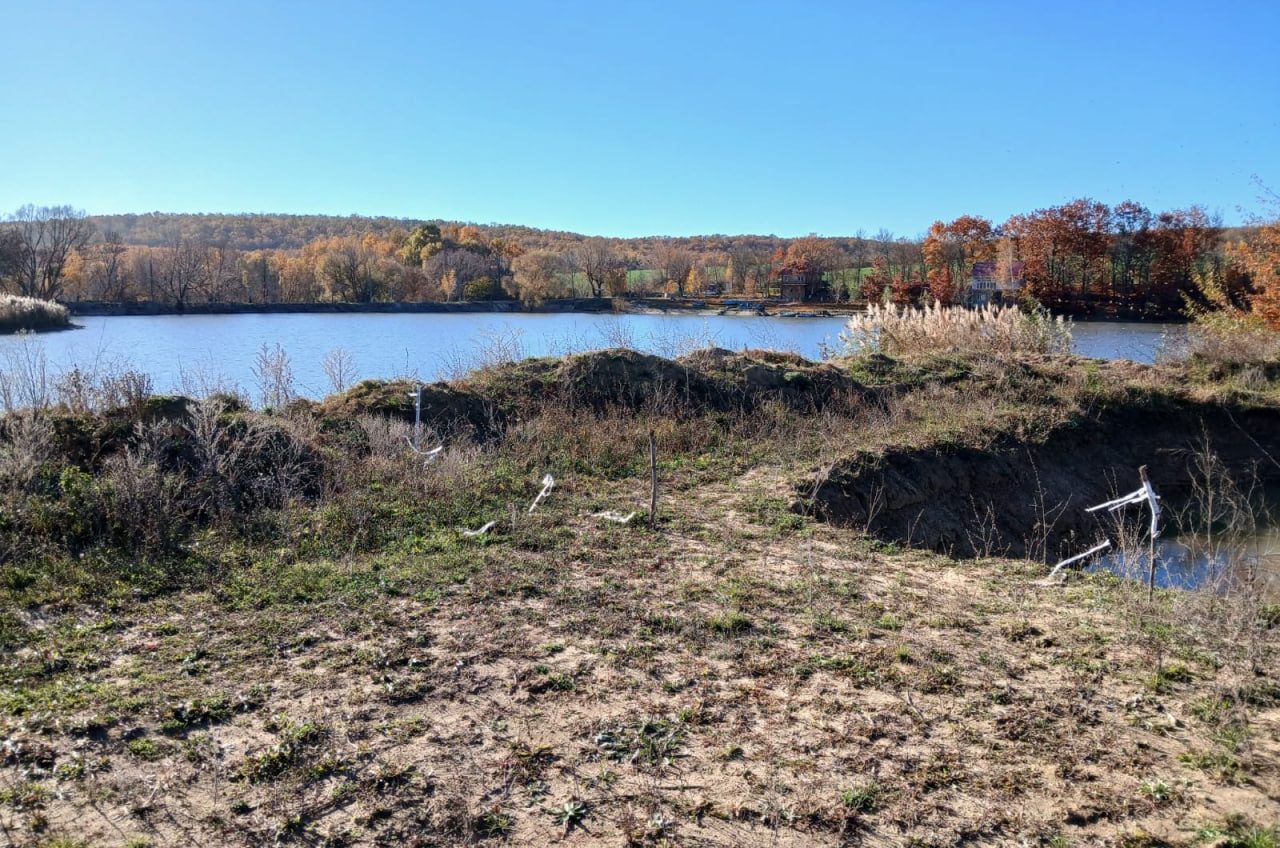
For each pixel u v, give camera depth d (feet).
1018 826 12.96
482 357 65.21
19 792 13.42
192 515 28.17
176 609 21.35
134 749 14.74
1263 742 15.39
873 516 35.06
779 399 49.57
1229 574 25.54
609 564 25.31
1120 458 50.11
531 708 16.48
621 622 20.74
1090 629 20.83
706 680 17.76
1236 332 68.69
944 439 43.01
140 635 19.75
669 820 13.05
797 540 28.63
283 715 16.03
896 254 212.02
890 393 53.16
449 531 28.19
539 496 31.65
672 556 26.27
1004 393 53.42
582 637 19.88
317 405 41.09
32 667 17.81
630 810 13.30
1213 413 54.70
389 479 32.91
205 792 13.64
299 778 13.99
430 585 23.12
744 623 20.71
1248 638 18.89
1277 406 55.26
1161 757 14.92
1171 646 19.69
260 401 46.68
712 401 48.62
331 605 21.62
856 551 27.73
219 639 19.53
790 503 32.73
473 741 15.24
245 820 12.95
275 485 30.30
